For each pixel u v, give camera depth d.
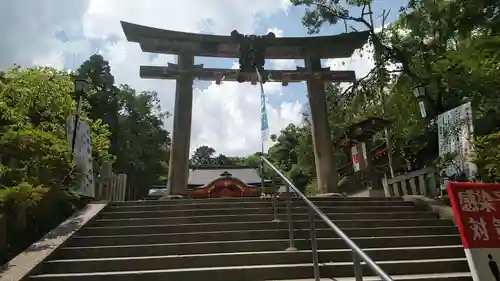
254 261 6.23
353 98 17.36
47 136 8.07
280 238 7.33
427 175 11.41
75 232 7.14
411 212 8.98
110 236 7.13
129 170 33.69
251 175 30.45
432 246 7.14
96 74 31.25
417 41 14.95
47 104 9.70
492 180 9.48
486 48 10.95
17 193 6.43
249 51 13.23
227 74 13.25
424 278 5.58
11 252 6.76
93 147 12.89
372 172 13.06
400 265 6.07
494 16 11.80
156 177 36.75
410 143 18.08
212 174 30.62
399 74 15.90
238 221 8.19
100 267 6.04
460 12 12.27
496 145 9.62
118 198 13.41
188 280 5.70
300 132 33.50
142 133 35.81
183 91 12.89
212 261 6.19
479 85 11.88
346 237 3.59
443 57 13.16
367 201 9.96
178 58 13.26
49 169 8.00
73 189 9.35
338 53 14.45
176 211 8.57
